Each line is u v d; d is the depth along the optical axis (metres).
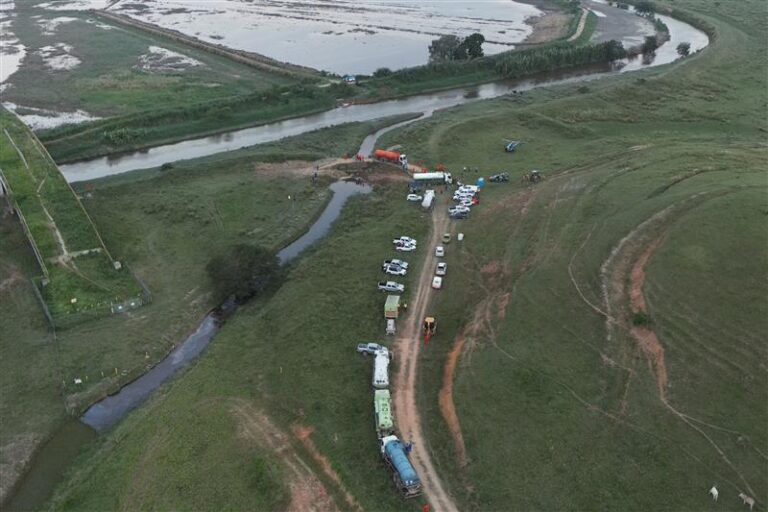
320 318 71.94
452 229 91.38
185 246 88.88
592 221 82.06
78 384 64.94
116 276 80.56
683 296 63.53
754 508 46.91
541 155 115.81
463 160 115.25
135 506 51.03
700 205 77.75
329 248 87.50
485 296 74.50
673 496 48.34
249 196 102.62
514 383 59.66
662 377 57.09
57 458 57.84
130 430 58.97
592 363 60.03
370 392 61.88
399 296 76.06
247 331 71.81
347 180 109.31
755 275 64.38
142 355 69.25
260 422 58.47
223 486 51.88
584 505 48.72
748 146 111.81
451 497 50.62
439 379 63.16
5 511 52.69
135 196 102.19
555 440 53.81
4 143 111.00
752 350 57.16
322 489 51.34
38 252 82.50
